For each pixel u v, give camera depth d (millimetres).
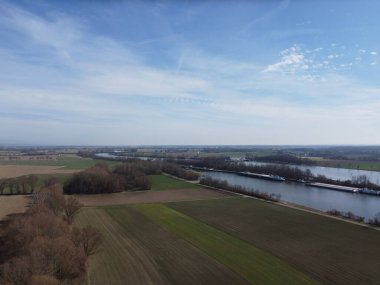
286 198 131000
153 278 50344
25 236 51594
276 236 73688
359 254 61688
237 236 73750
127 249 63812
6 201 112438
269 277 51375
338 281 50094
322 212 99750
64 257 45125
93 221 87938
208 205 111375
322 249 64562
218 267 55125
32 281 37156
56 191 91062
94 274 51312
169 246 66125
